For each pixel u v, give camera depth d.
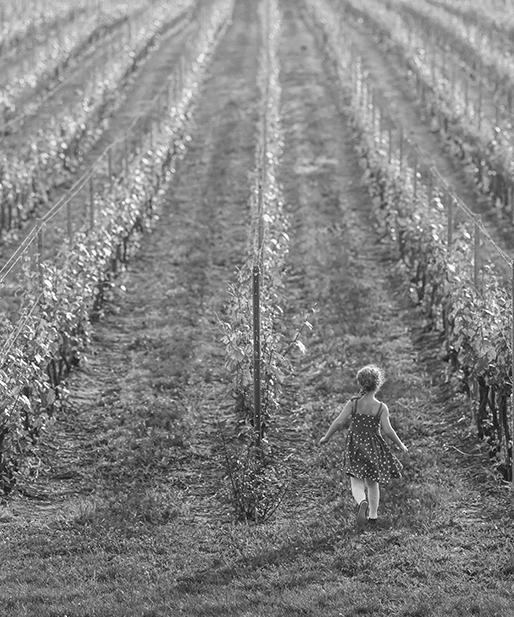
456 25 76.62
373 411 15.90
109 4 92.81
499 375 17.83
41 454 19.23
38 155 41.47
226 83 68.00
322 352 24.73
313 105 60.50
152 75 71.44
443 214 28.30
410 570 14.24
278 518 16.59
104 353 25.34
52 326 20.72
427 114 56.00
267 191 33.38
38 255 22.22
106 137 54.12
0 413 17.56
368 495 16.14
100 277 26.91
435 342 25.12
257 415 18.91
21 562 14.86
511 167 37.50
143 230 36.91
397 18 82.12
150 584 14.05
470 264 23.33
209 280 31.34
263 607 13.17
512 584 13.68
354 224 37.75
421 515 16.05
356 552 14.82
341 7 96.50
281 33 89.12
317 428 20.22
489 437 18.98
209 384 22.97
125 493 17.56
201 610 13.13
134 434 20.02
